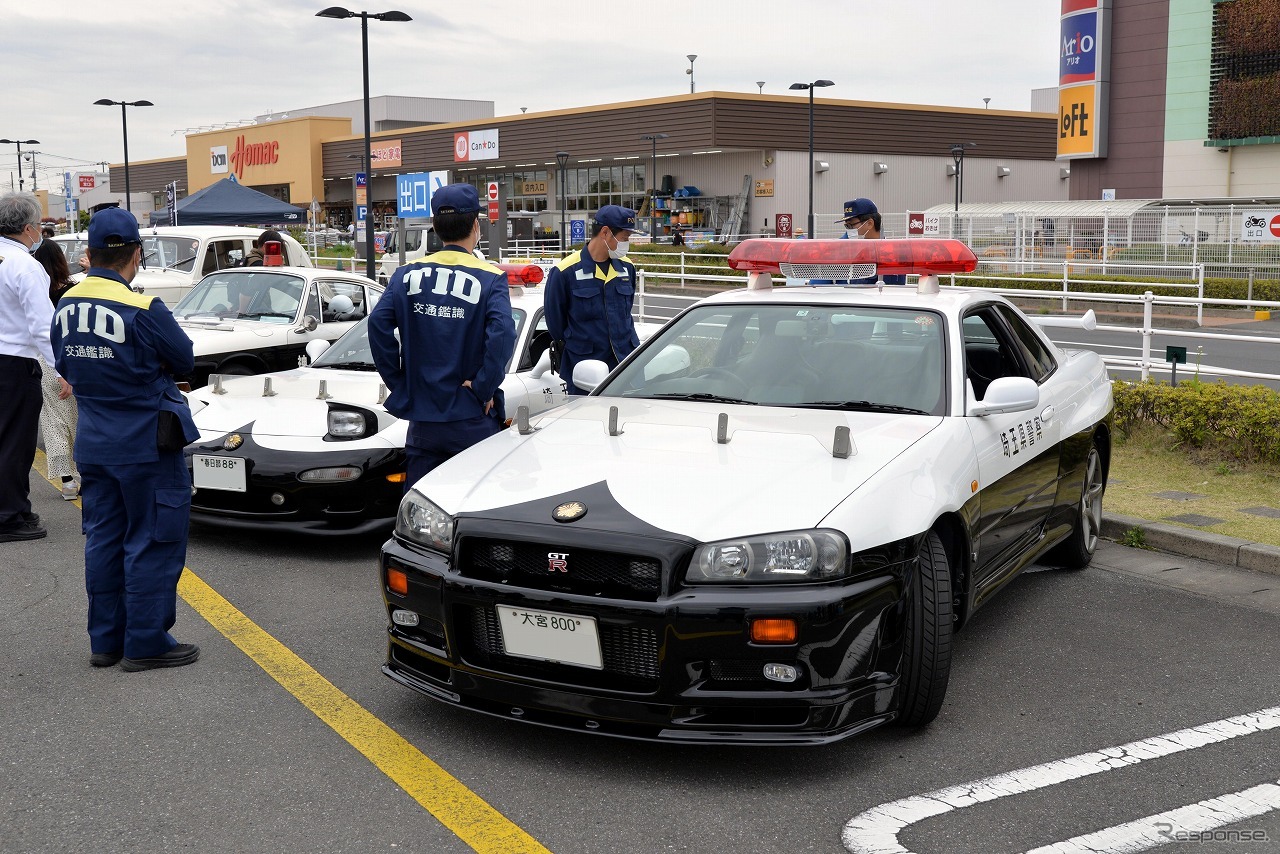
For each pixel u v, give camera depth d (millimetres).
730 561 3303
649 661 3334
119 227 4180
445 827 3154
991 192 54969
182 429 4230
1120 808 3270
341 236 48625
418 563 3648
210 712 3949
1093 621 4996
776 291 5102
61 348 4137
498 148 55281
